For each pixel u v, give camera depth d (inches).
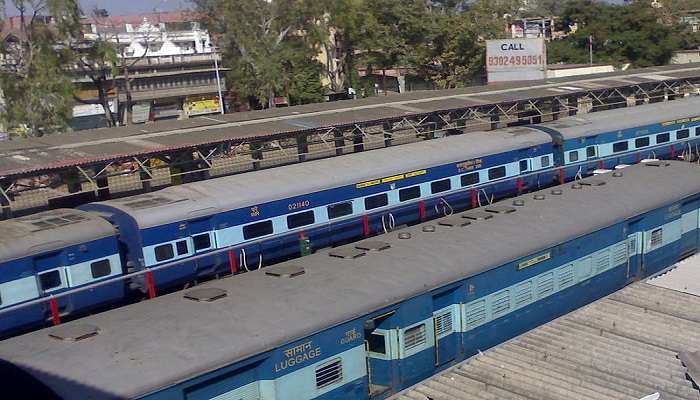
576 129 1264.8
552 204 767.7
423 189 1039.0
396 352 537.3
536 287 657.0
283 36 2314.2
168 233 775.1
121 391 383.2
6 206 914.1
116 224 770.2
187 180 1210.6
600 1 3245.6
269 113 1310.3
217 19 2222.0
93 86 2411.4
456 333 590.2
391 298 524.7
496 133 1211.2
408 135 1348.4
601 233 725.3
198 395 422.0
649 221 790.5
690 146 1461.6
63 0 1637.6
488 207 760.3
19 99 1635.1
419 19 2568.9
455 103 1393.9
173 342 436.5
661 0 3513.8
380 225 983.6
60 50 1723.7
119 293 754.2
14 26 2247.8
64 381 390.0
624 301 649.6
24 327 679.7
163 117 2652.6
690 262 745.0
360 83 2701.8
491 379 516.1
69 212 771.4
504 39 2399.1
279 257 884.6
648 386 494.9
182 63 2642.7
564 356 546.9
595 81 1729.8
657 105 1496.1
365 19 2477.9
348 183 945.5
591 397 480.7
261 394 458.6
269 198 863.7
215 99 2709.2
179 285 796.6
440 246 625.0
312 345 474.9
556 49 3004.4
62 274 709.9
